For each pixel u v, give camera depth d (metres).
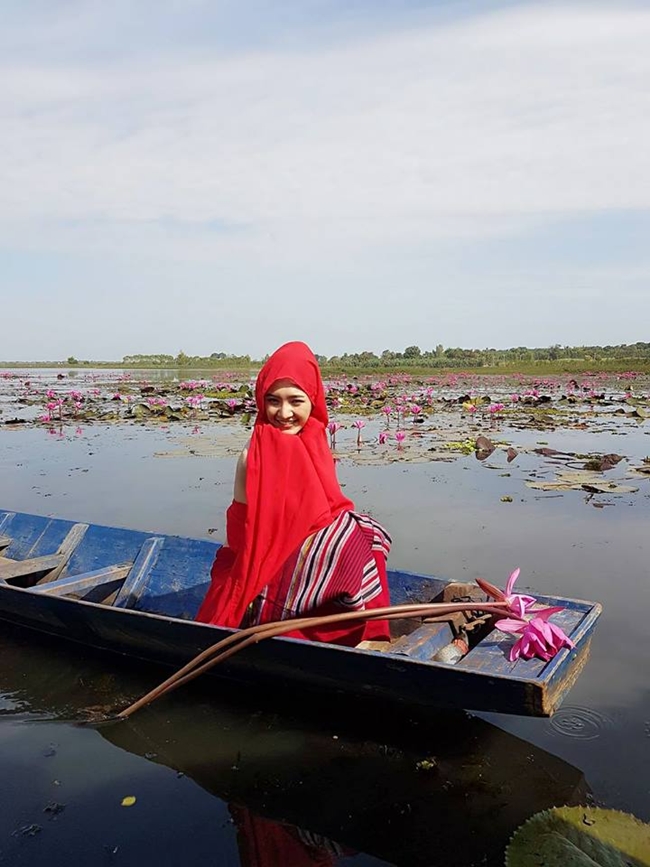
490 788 2.81
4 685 3.81
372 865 2.42
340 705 3.42
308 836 2.57
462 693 2.90
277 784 2.88
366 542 3.68
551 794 2.76
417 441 12.01
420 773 2.94
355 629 3.54
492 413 14.88
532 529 6.14
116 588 5.14
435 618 3.61
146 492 8.04
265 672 3.48
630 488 7.64
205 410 18.39
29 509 7.33
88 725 3.38
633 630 4.03
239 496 3.77
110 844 2.54
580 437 12.30
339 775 2.94
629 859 2.37
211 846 2.53
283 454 3.56
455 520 6.49
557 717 3.23
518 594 3.31
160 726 3.36
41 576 5.57
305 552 3.52
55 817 2.69
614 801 2.68
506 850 2.44
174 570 4.94
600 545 5.63
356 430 13.80
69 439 12.88
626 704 3.30
